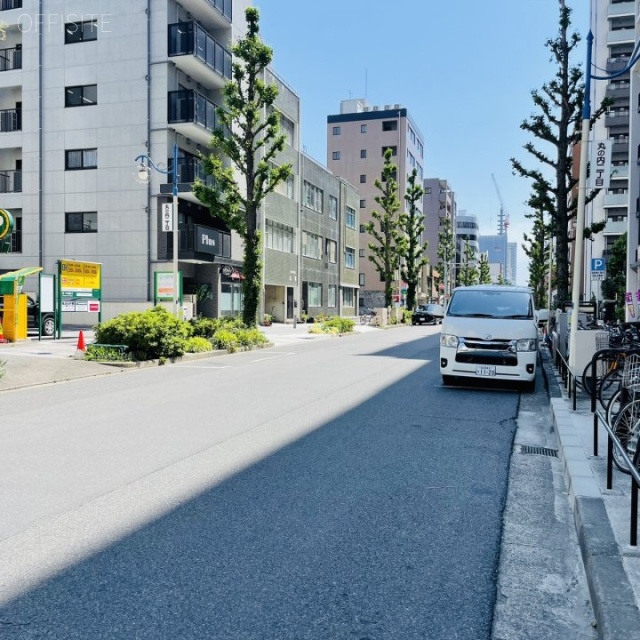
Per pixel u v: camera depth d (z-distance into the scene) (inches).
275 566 135.8
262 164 855.1
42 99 1139.3
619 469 179.8
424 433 279.3
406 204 2938.0
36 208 1143.0
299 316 1598.2
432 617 114.9
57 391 413.1
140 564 136.4
